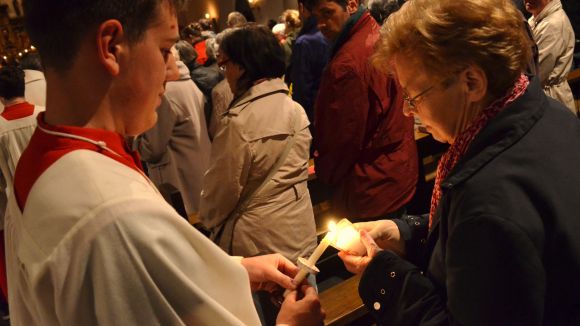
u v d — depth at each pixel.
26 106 2.97
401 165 2.54
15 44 10.87
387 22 1.07
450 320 1.01
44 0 0.74
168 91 3.40
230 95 3.59
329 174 2.56
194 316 0.75
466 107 1.03
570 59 4.11
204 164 3.60
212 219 2.18
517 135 0.97
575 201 0.94
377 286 1.19
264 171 2.08
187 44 4.55
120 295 0.70
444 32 0.96
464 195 0.96
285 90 2.13
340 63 2.33
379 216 2.57
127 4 0.75
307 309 1.15
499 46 0.95
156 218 0.73
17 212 0.80
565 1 5.80
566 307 0.96
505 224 0.89
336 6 2.63
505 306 0.90
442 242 1.07
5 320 3.21
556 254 0.94
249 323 0.83
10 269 0.86
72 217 0.71
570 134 1.02
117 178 0.74
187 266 0.76
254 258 1.32
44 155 0.77
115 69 0.76
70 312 0.71
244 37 2.07
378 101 2.38
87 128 0.77
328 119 2.42
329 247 3.38
